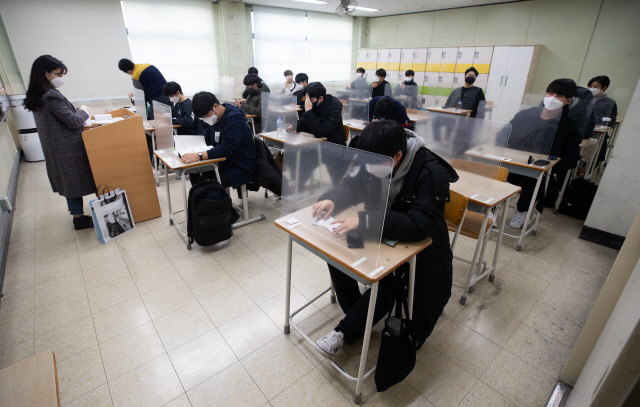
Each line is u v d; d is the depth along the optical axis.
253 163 2.64
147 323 1.68
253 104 4.68
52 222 2.75
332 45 8.55
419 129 2.41
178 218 2.83
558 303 1.88
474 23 6.87
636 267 0.91
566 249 2.45
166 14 5.89
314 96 3.12
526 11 6.11
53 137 2.27
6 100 4.11
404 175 1.25
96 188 2.47
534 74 6.19
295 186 1.35
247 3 6.66
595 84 3.73
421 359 1.50
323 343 1.35
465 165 2.16
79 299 1.84
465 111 4.71
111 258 2.24
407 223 1.16
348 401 1.30
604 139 3.67
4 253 2.20
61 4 4.67
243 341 1.58
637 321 0.48
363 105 4.58
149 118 4.04
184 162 2.29
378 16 8.60
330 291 1.93
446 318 1.75
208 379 1.38
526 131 2.64
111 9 5.05
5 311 1.74
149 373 1.41
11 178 3.42
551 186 2.65
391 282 1.30
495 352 1.54
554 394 1.31
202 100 2.32
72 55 4.90
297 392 1.34
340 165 1.10
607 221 2.45
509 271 2.18
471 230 1.85
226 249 2.39
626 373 0.49
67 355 1.49
